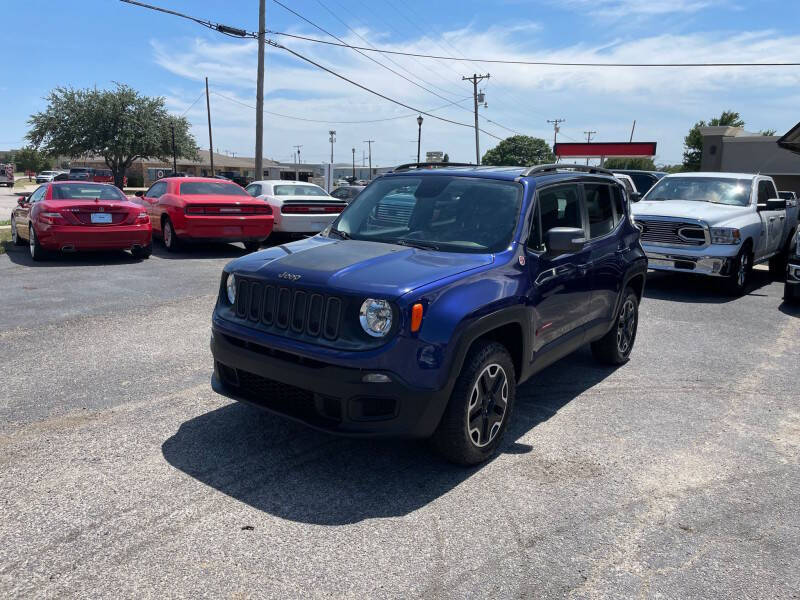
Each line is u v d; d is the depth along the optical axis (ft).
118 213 36.88
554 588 9.04
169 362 18.70
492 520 10.78
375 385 10.84
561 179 16.20
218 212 40.81
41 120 154.40
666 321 26.35
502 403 13.08
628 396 17.26
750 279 39.47
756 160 106.32
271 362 11.71
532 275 13.80
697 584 9.23
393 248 13.61
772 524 10.91
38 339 20.74
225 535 10.05
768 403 16.93
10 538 9.77
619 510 11.23
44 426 13.98
